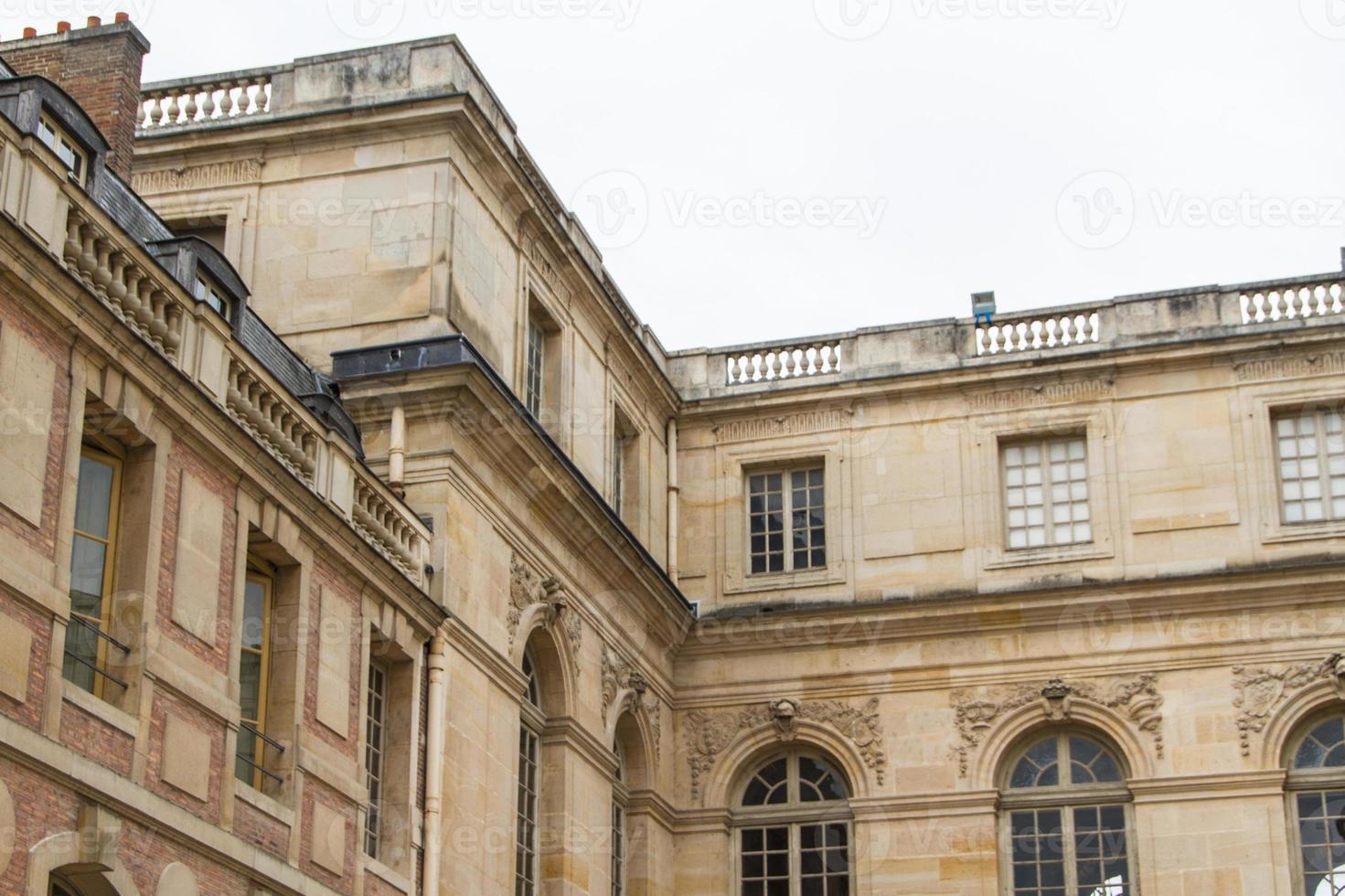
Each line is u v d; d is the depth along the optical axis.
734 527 36.78
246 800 21.45
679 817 34.97
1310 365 35.00
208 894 20.53
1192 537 34.56
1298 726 33.16
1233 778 32.81
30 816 17.98
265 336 26.53
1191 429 35.19
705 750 35.28
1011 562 35.22
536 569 29.69
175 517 20.84
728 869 34.78
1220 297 35.84
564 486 29.91
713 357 37.94
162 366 20.58
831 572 36.00
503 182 30.67
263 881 21.53
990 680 34.47
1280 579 33.44
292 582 23.05
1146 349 35.50
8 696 17.95
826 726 34.91
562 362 32.31
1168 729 33.41
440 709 25.83
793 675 35.31
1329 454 34.78
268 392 23.14
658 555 36.03
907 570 35.66
